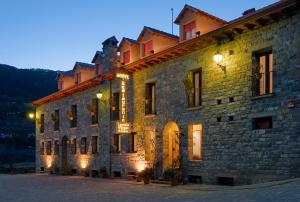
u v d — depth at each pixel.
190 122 19.58
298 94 14.35
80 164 31.09
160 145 21.75
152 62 22.44
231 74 17.34
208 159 18.30
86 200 14.94
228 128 17.31
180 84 20.48
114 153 26.36
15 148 65.44
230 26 16.59
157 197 14.74
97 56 30.03
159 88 22.17
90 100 29.88
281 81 15.03
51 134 36.78
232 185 16.92
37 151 40.12
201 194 14.66
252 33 16.44
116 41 28.02
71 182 24.34
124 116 24.73
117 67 25.77
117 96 26.73
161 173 21.48
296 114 14.35
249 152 16.19
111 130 26.81
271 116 15.38
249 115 16.31
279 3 14.31
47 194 17.70
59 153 34.97
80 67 32.31
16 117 79.81
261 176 15.56
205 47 18.91
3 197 17.16
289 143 14.52
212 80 18.38
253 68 16.38
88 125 30.00
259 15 15.25
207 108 18.55
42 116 39.78
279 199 10.62
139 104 23.75
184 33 20.83
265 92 16.12
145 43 23.95
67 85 35.72
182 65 20.44
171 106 21.08
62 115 34.78
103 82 27.88
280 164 14.80
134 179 23.66
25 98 102.06
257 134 15.88
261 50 16.16
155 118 22.30
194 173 19.08
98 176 28.00
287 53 14.88
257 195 11.91
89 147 29.75
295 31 14.63
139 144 23.58
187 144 19.69
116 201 14.23
